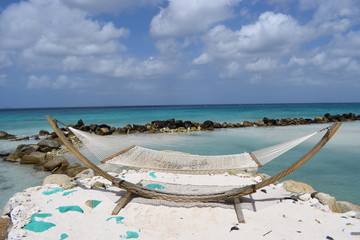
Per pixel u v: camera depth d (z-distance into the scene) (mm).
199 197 4449
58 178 6156
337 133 16000
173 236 3670
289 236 3607
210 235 3668
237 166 4879
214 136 16328
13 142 14672
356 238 3562
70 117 35531
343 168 8109
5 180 7562
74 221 4047
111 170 7324
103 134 17906
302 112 46406
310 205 4660
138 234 3703
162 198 4484
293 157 9500
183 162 5289
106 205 4562
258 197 4949
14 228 3809
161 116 36781
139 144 13086
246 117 34188
